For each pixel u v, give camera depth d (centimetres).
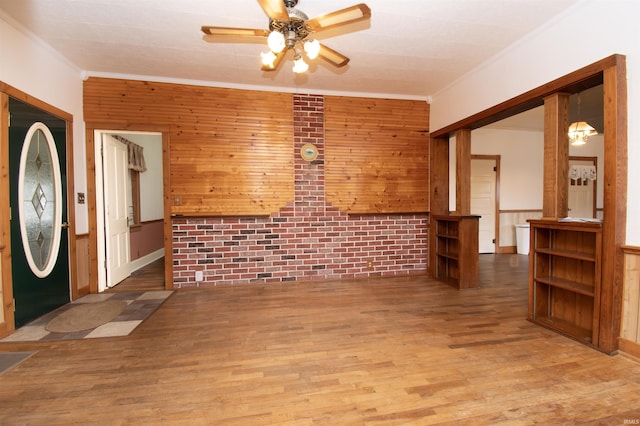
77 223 361
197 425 154
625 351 218
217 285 406
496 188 631
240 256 412
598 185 666
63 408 167
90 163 377
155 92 384
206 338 253
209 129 398
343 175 436
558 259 282
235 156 406
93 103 373
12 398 176
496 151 630
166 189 390
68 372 203
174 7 247
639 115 210
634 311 215
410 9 250
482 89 354
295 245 426
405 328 271
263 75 380
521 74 301
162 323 284
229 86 402
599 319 227
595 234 246
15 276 272
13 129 271
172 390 183
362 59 339
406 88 425
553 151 269
